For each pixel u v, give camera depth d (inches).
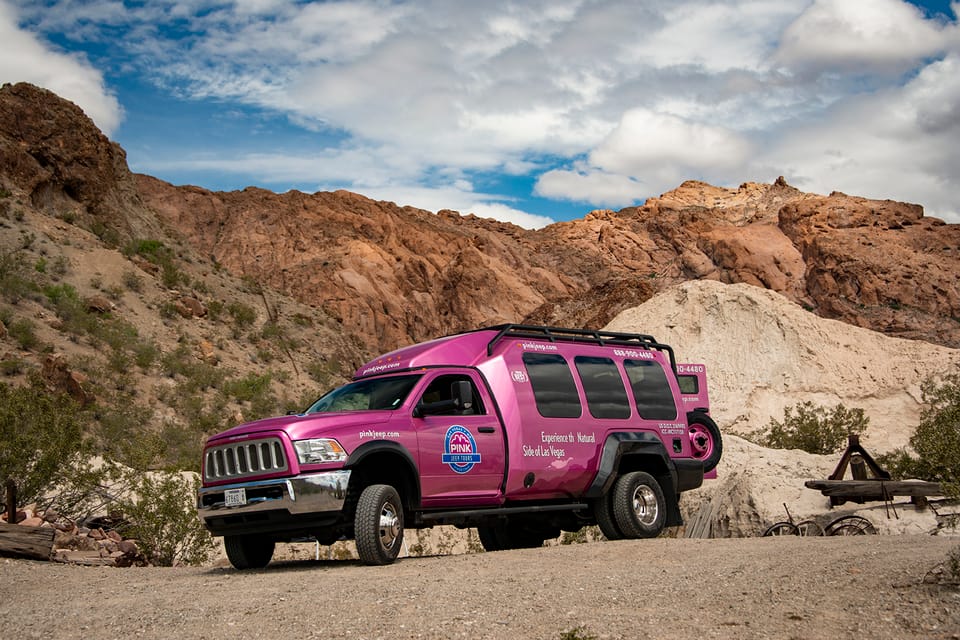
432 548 659.4
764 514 586.9
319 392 2448.3
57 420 581.9
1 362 1640.0
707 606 246.7
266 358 2541.8
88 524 566.3
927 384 1214.3
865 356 1362.0
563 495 459.5
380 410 399.2
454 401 398.3
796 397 1318.9
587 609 247.9
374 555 362.0
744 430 1273.4
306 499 358.3
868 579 263.3
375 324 6840.6
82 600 309.7
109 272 2450.8
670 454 502.9
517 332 465.7
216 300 2775.6
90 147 2886.3
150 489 554.6
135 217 3053.6
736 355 1403.8
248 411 2026.3
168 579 373.4
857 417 1111.6
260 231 7824.8
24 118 2765.7
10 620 268.1
